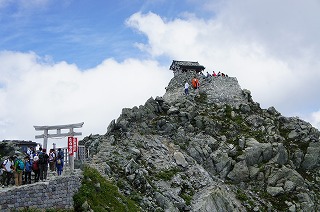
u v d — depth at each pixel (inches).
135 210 1392.7
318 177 2132.1
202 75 2706.7
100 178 1457.9
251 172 2028.8
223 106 2449.6
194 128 2190.0
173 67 3147.1
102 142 1947.6
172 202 1644.9
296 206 1899.6
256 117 2345.0
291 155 2174.0
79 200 1123.9
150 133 2098.9
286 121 2417.6
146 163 1856.5
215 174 1999.3
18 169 1139.9
